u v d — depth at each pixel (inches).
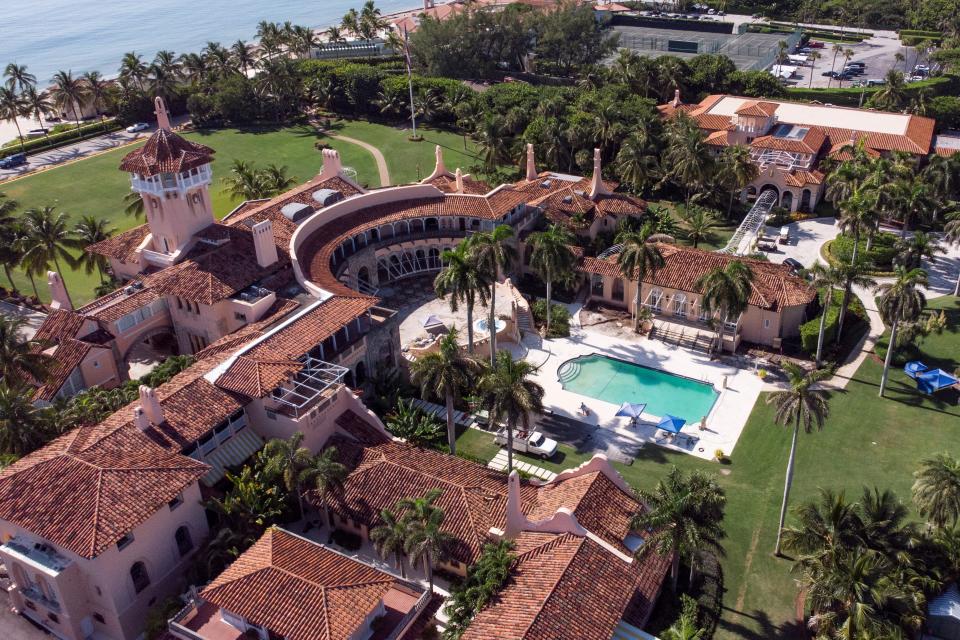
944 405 2677.2
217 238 3006.9
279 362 2306.8
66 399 2496.3
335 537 2156.7
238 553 1955.0
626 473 2410.2
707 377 2876.5
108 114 6412.4
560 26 6712.6
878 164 3747.5
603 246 3727.9
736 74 5777.6
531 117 5036.9
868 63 7303.2
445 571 2046.0
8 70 5969.5
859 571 1627.7
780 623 1887.3
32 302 3550.7
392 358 2861.7
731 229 4008.4
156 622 1843.0
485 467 2279.8
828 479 2362.2
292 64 6299.2
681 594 1947.6
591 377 2918.3
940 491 1819.6
